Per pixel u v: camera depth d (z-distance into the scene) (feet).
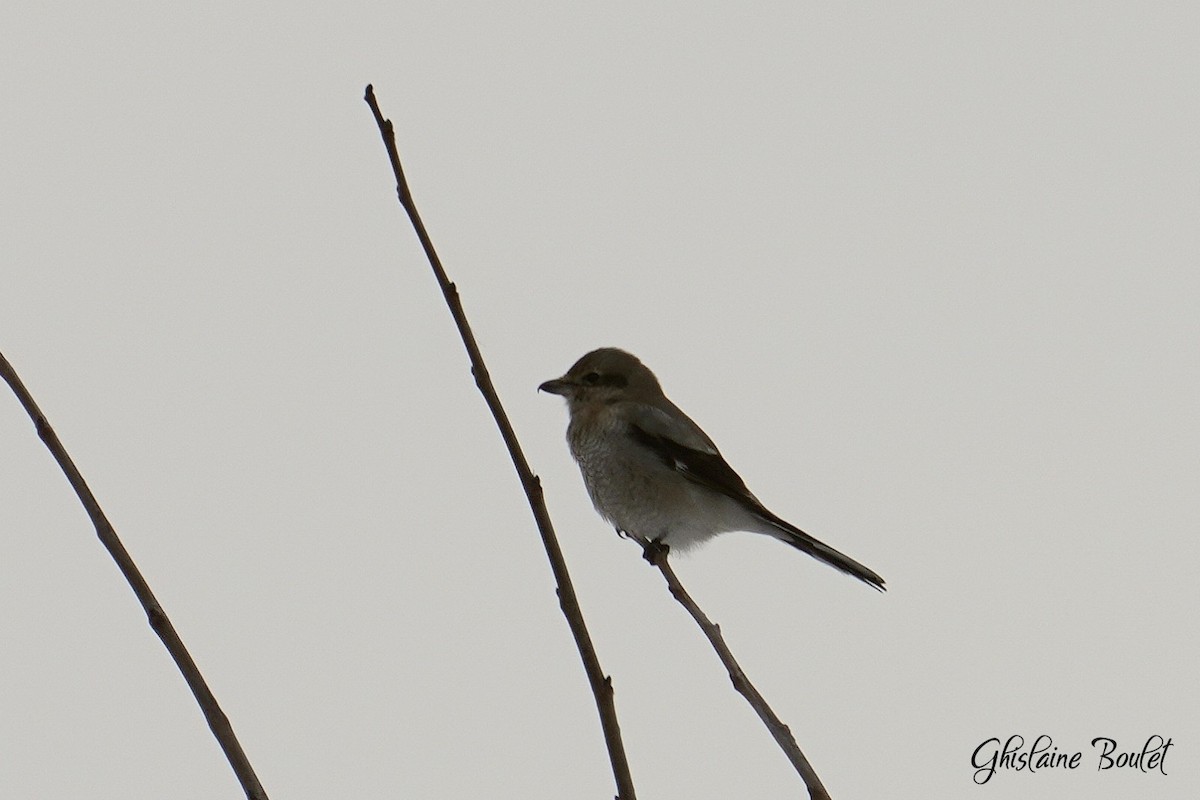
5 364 14.67
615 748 15.48
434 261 15.90
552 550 15.79
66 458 14.57
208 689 14.32
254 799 13.96
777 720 15.46
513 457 15.80
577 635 15.72
